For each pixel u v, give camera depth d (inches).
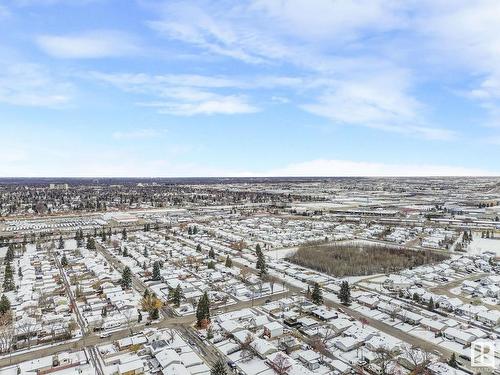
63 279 6820.9
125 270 6289.4
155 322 4938.5
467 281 6594.5
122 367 3683.6
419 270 7308.1
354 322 4852.4
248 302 5659.5
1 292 6048.2
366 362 3909.9
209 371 3673.7
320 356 3939.5
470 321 5004.9
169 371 3599.9
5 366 3865.7
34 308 5251.0
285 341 4244.6
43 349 4242.1
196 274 7106.3
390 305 5374.0
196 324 4803.2
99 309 5374.0
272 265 7628.0
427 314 5137.8
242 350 4082.2
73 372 3614.7
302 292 6077.8
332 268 7313.0
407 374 3659.0
